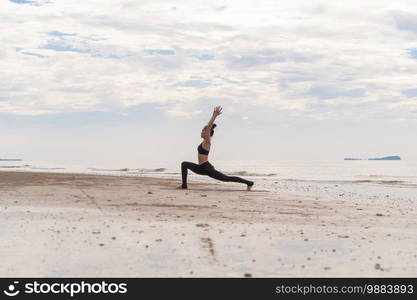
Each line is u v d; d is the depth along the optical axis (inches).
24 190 742.5
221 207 565.9
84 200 614.5
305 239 365.7
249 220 463.5
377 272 276.8
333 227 428.5
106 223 430.6
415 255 316.8
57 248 327.9
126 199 633.6
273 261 298.2
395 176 1768.0
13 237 363.3
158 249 326.6
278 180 1315.2
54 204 568.1
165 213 504.7
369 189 960.3
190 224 431.5
